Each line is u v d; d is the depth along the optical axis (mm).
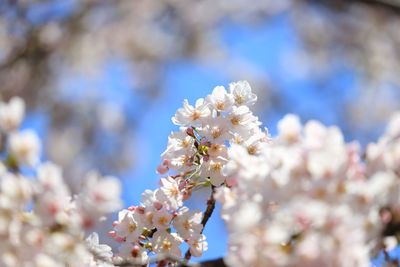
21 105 919
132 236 1085
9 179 910
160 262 1058
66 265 933
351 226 883
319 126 917
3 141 920
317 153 898
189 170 1116
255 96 1145
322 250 880
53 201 913
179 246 1085
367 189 895
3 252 908
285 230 889
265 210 907
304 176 901
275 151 928
